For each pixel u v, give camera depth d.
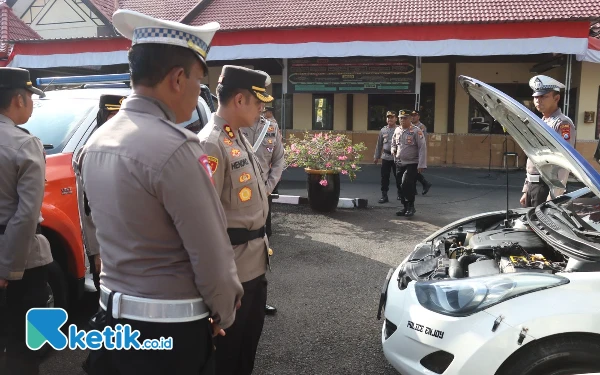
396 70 13.40
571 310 2.23
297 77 13.94
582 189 3.74
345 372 3.25
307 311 4.20
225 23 13.64
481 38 11.16
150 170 1.55
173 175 1.56
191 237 1.61
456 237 3.63
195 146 1.64
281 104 15.93
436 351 2.45
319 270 5.25
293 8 13.80
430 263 3.12
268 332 3.82
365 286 4.79
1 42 14.61
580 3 11.94
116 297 1.67
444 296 2.53
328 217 7.76
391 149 8.53
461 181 11.85
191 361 1.74
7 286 2.68
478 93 3.43
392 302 2.83
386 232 6.88
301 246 6.15
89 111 4.04
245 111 2.57
